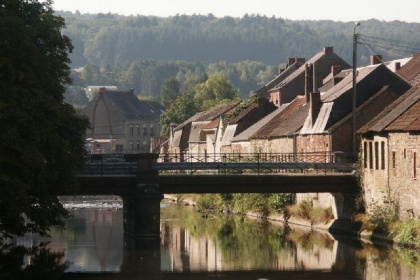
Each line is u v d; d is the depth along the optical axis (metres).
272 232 78.38
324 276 53.12
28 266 58.28
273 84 158.75
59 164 58.28
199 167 75.50
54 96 58.91
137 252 65.56
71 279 53.16
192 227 84.38
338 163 78.25
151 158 72.19
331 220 79.88
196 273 55.59
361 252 62.84
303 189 75.19
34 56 53.56
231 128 130.25
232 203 102.88
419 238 63.47
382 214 70.94
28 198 55.12
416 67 119.69
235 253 64.56
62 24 62.47
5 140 50.69
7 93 51.25
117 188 71.94
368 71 89.50
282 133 102.19
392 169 70.44
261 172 91.12
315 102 91.50
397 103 78.19
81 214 103.19
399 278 51.31
